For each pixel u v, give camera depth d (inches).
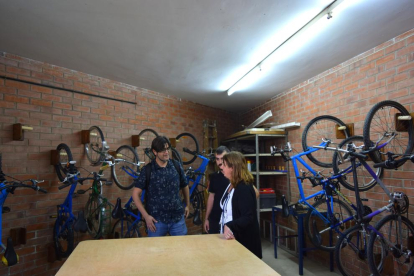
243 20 91.2
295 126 162.2
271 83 158.2
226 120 234.7
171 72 141.9
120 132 156.0
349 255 125.4
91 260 48.4
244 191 68.4
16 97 114.0
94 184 126.5
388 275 97.0
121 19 90.2
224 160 75.3
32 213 115.3
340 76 128.4
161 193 92.0
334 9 82.4
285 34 101.5
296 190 163.0
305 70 137.5
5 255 87.6
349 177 123.6
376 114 109.7
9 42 105.0
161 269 44.5
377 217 109.2
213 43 108.6
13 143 111.5
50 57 120.0
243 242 68.9
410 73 96.8
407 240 95.7
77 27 95.1
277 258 151.9
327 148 109.7
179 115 193.0
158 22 92.2
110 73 142.3
